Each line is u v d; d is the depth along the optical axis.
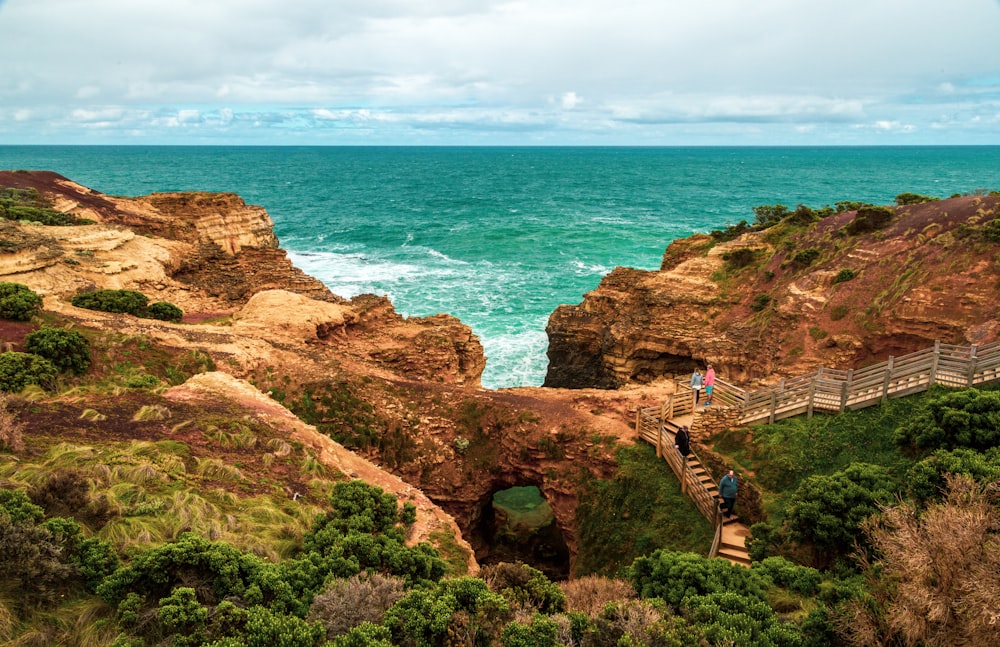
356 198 161.25
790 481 22.39
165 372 25.89
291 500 16.36
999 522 12.31
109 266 38.16
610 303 47.94
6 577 10.48
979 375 22.78
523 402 29.03
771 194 172.62
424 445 27.86
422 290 66.50
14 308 26.41
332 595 11.99
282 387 27.50
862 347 32.59
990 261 30.61
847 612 13.38
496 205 146.88
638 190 187.38
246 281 47.91
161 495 14.50
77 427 17.23
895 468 20.55
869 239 37.38
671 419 26.59
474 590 12.53
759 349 36.72
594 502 25.39
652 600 13.81
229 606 10.91
